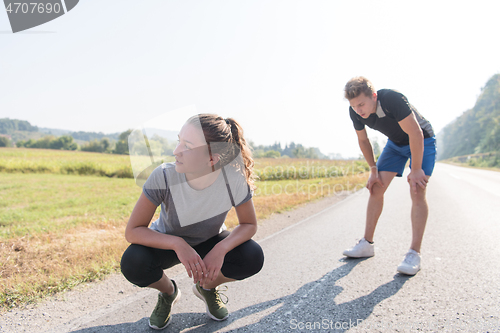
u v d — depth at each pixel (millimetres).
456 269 2490
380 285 2225
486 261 2654
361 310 1847
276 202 6562
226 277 1706
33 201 7363
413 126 2354
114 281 2422
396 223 4422
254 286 2291
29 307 1970
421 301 1935
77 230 4164
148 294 2193
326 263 2781
